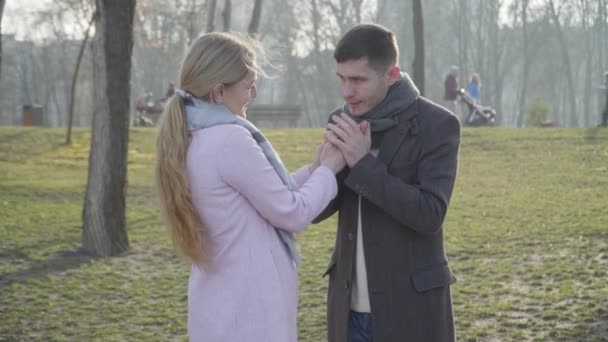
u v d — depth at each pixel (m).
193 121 2.98
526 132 18.34
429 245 3.13
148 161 18.62
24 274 7.72
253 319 2.90
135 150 20.42
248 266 2.93
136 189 14.28
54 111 75.19
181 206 2.92
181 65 3.05
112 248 8.66
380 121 3.08
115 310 6.66
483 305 6.20
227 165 2.90
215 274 2.96
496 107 64.38
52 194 13.41
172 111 2.99
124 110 8.62
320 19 59.69
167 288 7.34
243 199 2.96
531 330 5.56
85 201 8.74
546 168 13.87
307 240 9.18
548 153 15.46
